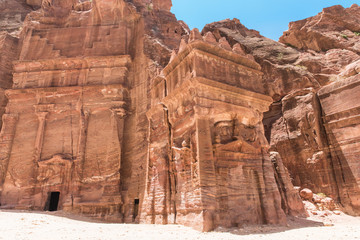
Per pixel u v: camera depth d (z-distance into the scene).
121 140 20.69
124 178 19.67
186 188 11.84
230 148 12.39
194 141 11.75
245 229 10.33
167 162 13.91
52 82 23.72
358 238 8.10
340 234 9.04
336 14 28.28
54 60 24.11
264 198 12.38
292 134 20.47
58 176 20.27
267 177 13.05
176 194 12.91
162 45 22.78
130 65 24.00
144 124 19.91
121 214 17.98
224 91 12.91
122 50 24.16
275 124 22.45
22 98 23.30
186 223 11.27
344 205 16.42
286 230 10.55
